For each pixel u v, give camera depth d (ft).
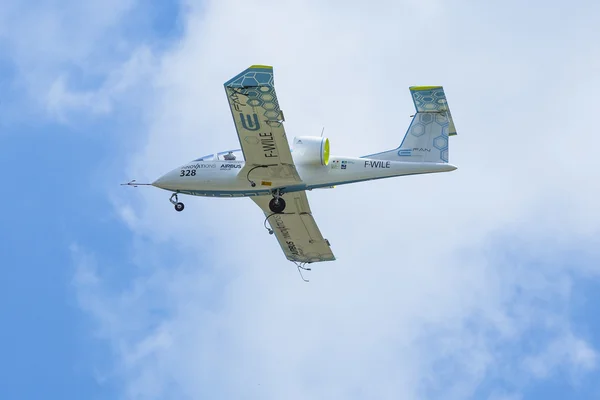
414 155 263.08
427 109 263.08
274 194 266.77
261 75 227.40
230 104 234.99
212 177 270.05
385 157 264.72
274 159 251.80
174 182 273.54
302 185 264.52
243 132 242.78
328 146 265.54
